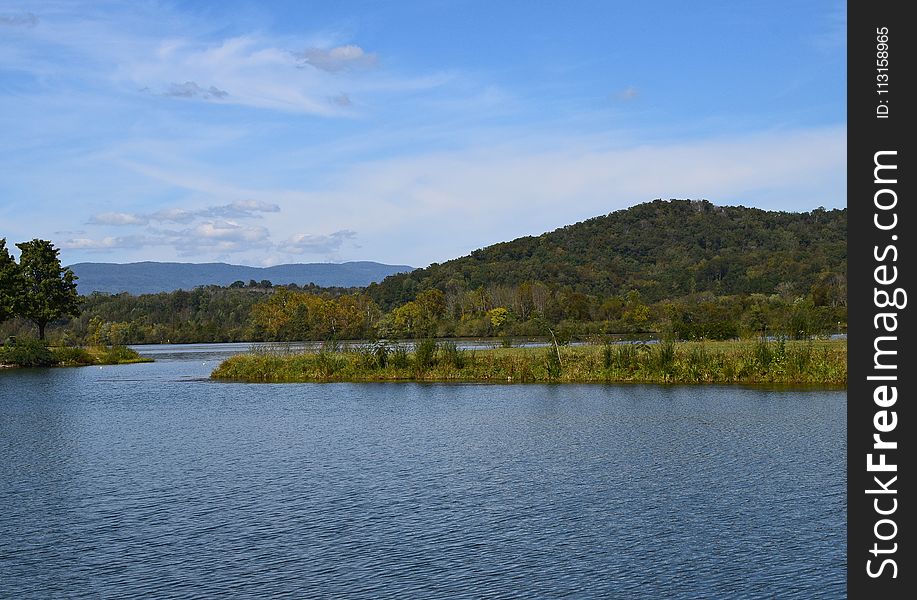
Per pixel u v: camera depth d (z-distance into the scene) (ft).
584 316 537.65
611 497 100.48
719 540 83.61
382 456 130.11
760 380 214.69
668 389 208.85
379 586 73.10
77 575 77.92
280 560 80.43
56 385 279.90
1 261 417.49
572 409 178.40
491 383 237.25
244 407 201.77
